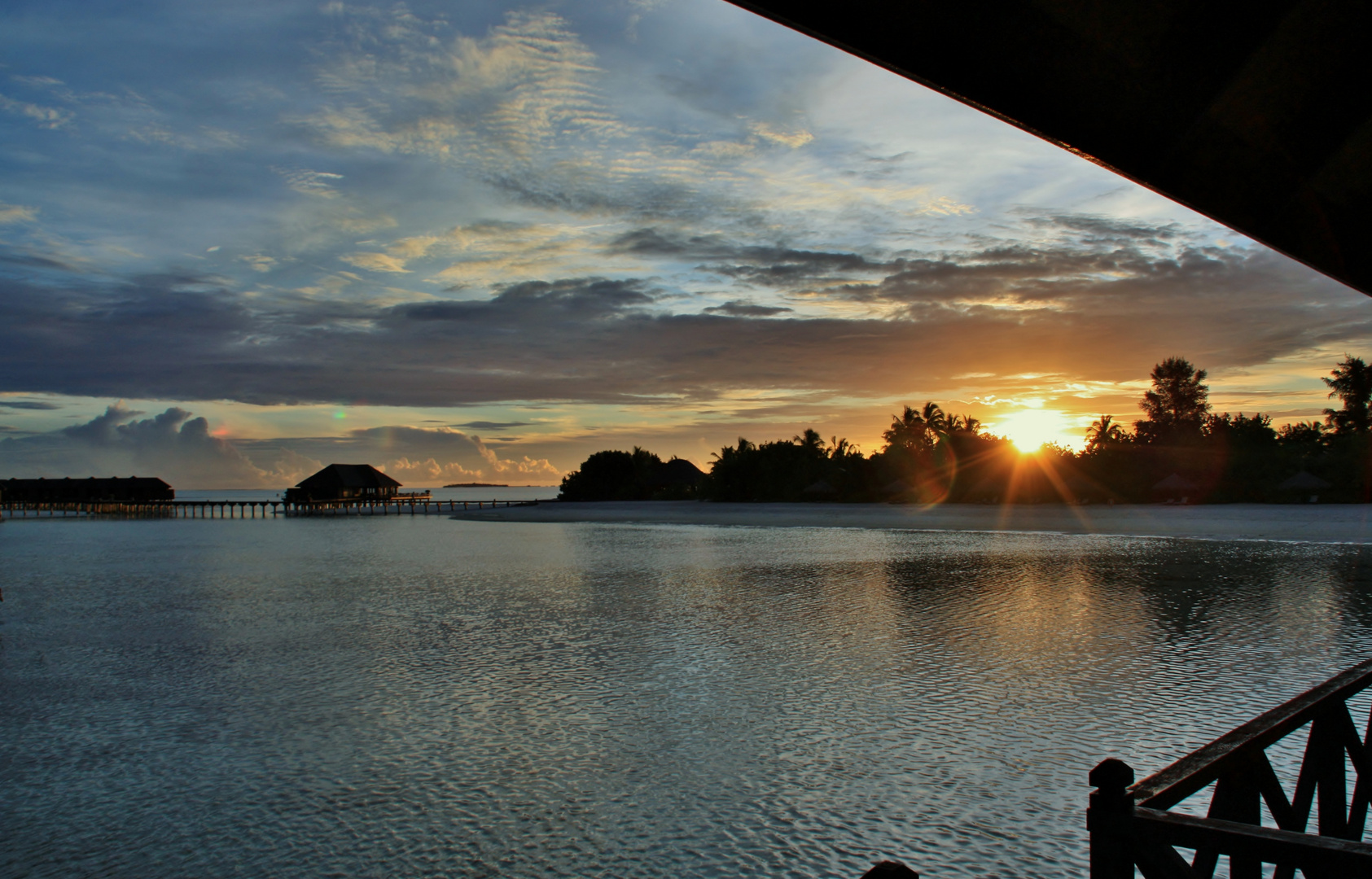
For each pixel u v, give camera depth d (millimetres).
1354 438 56562
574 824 7422
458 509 102125
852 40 3297
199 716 10898
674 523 56375
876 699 10938
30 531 62031
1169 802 2717
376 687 12195
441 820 7562
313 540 47781
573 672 12828
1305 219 4523
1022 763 8539
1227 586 20109
